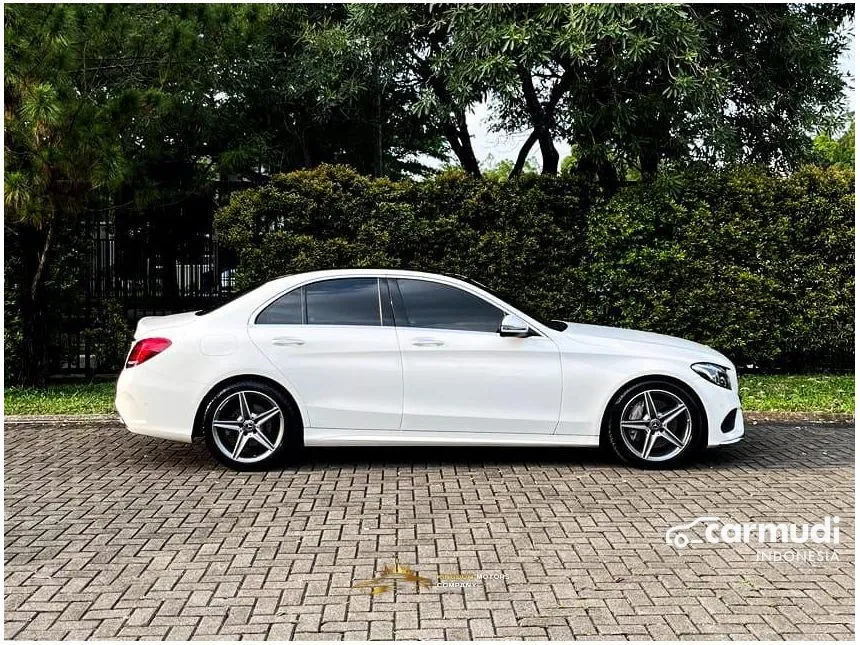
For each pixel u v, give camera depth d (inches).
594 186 508.4
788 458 319.3
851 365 542.0
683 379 297.4
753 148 576.1
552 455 323.0
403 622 169.3
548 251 502.0
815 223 505.0
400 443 295.9
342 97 571.5
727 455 324.2
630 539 222.1
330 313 299.6
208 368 293.3
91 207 516.7
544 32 456.4
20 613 174.7
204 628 166.7
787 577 194.9
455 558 207.3
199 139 562.3
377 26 532.7
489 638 161.9
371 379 293.9
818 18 561.0
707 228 499.8
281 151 650.8
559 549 214.1
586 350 298.0
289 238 490.3
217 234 521.7
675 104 486.9
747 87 546.6
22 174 403.5
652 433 299.3
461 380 294.8
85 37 431.8
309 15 617.3
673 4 450.6
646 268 498.9
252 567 201.2
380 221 493.7
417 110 523.2
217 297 568.1
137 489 274.2
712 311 504.7
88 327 513.3
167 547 216.1
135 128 466.6
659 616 172.4
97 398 438.9
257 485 278.7
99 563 204.4
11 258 482.0
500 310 302.4
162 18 464.4
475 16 478.6
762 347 512.4
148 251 562.3
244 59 554.9
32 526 234.5
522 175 507.2
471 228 498.6
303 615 172.9
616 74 482.0
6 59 401.4
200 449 334.6
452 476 290.4
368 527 232.5
